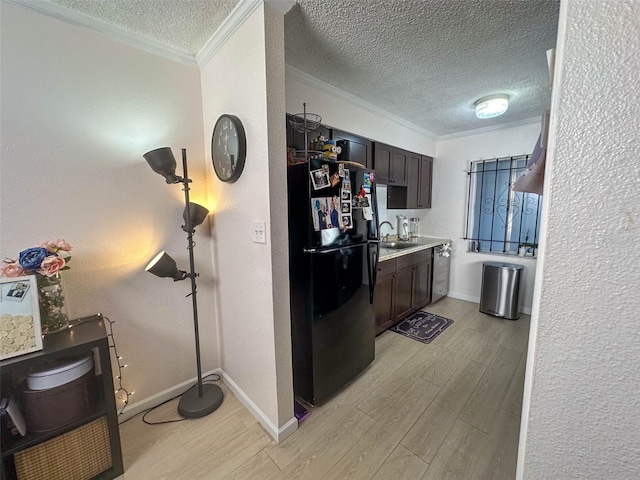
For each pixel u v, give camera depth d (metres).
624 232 0.42
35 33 1.29
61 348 1.17
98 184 1.51
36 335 1.14
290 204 1.71
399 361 2.29
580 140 0.45
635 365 0.44
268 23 1.27
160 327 1.79
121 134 1.57
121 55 1.53
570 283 0.48
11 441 1.12
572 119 0.45
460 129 3.50
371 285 2.11
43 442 1.17
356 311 1.98
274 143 1.35
